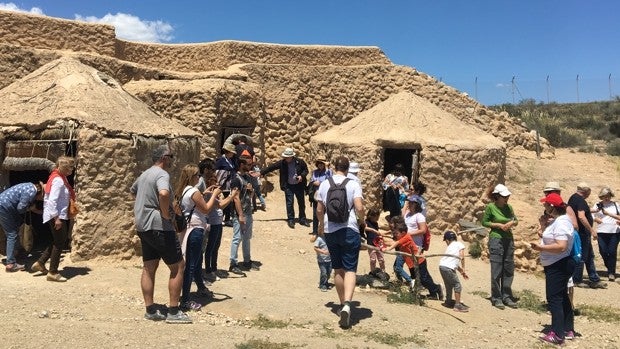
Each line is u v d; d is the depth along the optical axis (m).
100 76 10.40
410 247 7.88
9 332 4.89
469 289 8.74
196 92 13.99
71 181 9.40
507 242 7.88
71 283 7.12
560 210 6.37
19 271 7.51
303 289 7.83
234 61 16.95
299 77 17.30
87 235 8.16
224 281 7.82
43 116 8.55
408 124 14.24
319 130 17.39
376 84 18.19
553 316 6.37
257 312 6.54
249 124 14.96
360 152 13.59
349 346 5.38
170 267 5.85
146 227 5.64
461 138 14.02
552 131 26.95
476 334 6.39
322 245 7.85
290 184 12.23
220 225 7.73
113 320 5.74
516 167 18.70
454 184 13.15
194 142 10.17
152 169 5.80
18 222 7.62
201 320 6.05
